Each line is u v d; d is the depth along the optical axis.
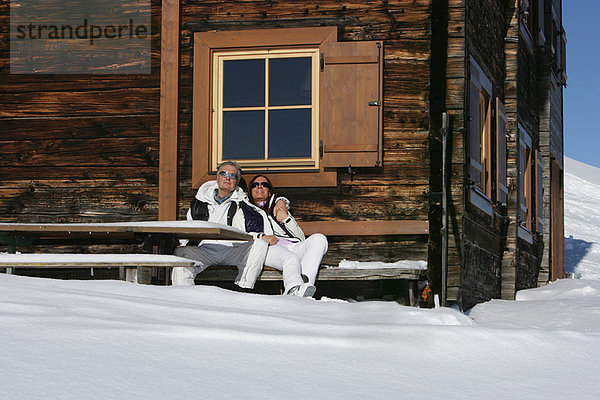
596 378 3.19
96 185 7.61
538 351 3.56
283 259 6.28
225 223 6.68
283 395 2.65
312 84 7.41
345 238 7.25
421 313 4.22
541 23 13.50
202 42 7.51
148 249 6.04
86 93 7.70
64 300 3.79
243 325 3.67
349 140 7.23
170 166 7.45
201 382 2.73
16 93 7.78
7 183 7.71
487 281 9.51
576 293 10.36
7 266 5.50
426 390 2.86
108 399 2.44
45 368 2.70
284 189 7.32
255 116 7.47
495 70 10.27
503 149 10.45
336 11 7.43
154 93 7.60
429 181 7.36
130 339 3.19
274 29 7.43
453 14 8.25
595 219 35.84
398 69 7.32
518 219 10.88
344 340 3.43
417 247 7.18
